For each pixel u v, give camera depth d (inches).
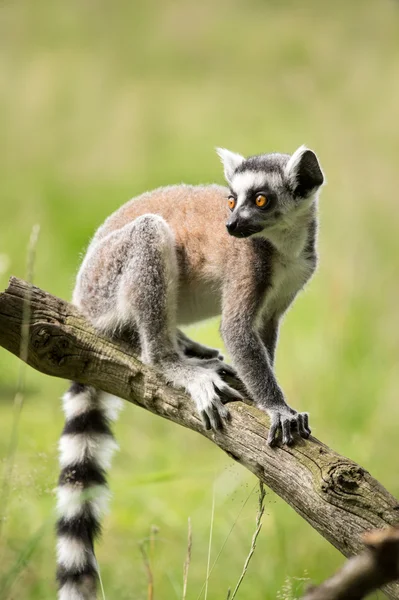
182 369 351.3
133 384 321.1
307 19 1284.4
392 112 945.5
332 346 623.2
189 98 1168.8
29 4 1466.5
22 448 510.9
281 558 410.3
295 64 1159.0
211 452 554.6
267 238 377.4
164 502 485.7
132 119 1137.4
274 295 388.2
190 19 1368.1
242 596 397.7
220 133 1083.3
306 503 258.2
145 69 1283.2
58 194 979.3
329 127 935.7
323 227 780.0
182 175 1007.0
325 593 168.6
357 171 854.5
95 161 1064.8
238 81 1202.0
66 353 320.2
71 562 347.3
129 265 377.1
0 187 992.2
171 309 373.4
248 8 1376.7
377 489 246.5
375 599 242.5
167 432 583.5
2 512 319.3
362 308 674.2
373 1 1263.5
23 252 795.4
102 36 1363.2
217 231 385.1
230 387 358.0
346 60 1113.4
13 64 1293.1
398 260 728.3
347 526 244.2
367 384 580.1
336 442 509.4
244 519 448.1
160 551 435.5
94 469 375.9
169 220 394.9
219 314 410.0
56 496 376.8
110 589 397.4
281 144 1004.6
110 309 384.8
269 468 279.3
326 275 725.3
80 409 383.6
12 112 1187.9
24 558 325.7
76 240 850.1
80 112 1186.0
